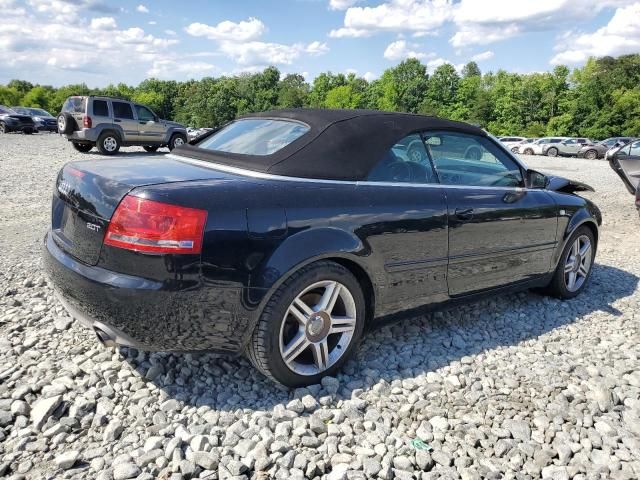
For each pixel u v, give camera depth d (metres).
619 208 10.20
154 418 2.53
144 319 2.42
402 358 3.31
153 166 2.98
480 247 3.62
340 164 2.97
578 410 2.83
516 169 4.05
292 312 2.74
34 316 3.58
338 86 118.56
